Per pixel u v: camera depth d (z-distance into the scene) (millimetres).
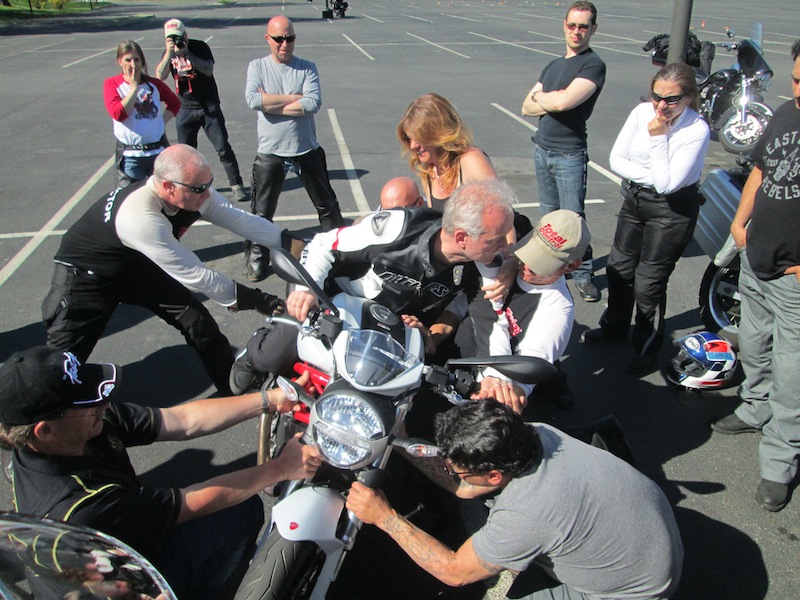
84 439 2105
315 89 5375
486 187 2432
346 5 33875
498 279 2707
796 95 2836
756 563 2904
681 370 4016
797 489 3281
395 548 2936
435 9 39406
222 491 2223
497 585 2783
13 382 1948
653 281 3961
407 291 2791
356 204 7355
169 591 1817
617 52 18750
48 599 1592
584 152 5012
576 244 2590
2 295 5234
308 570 2248
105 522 2006
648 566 2104
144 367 4312
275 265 2533
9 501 3166
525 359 2275
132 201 3170
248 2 50844
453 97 13062
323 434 2186
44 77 15703
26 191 7648
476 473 2061
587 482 2084
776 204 2936
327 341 2484
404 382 2309
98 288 3383
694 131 3600
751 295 3324
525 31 25625
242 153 9289
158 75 6730
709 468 3459
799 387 3033
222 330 4809
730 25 23562
